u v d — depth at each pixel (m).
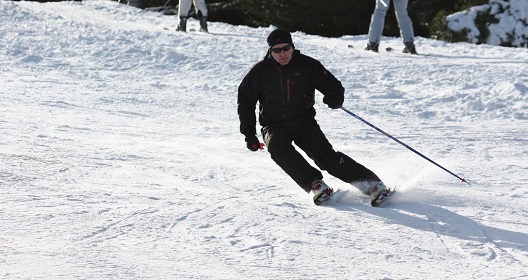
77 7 39.53
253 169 13.60
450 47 34.47
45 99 20.45
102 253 8.12
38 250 8.05
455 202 11.51
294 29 39.62
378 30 32.03
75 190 10.99
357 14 39.44
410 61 29.39
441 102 23.20
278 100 11.42
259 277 7.65
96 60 27.86
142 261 7.93
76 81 24.20
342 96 11.26
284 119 11.54
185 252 8.39
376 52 31.97
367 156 15.37
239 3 40.88
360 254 8.69
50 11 36.44
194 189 11.70
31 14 34.50
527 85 24.59
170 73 26.53
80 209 9.91
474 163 14.99
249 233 9.26
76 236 8.73
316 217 10.25
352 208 10.92
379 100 23.30
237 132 17.58
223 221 9.73
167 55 28.39
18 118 17.33
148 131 17.16
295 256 8.47
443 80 25.75
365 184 11.20
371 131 18.47
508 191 12.54
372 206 11.05
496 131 19.22
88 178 11.98
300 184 11.22
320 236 9.32
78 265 7.59
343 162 11.31
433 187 12.53
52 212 9.68
